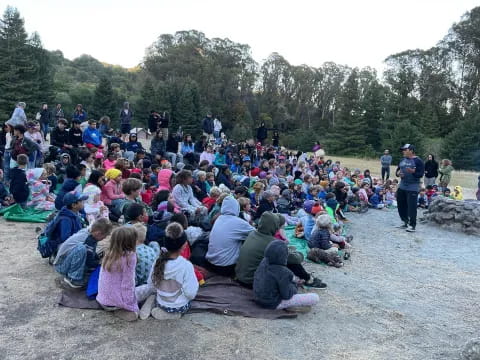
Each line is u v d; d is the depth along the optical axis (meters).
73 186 6.99
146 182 10.16
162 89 57.28
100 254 5.06
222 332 4.39
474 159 42.62
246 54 91.88
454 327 5.11
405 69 73.75
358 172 17.06
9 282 5.23
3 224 7.73
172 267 4.50
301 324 4.80
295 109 88.69
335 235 8.22
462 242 9.77
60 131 11.91
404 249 8.87
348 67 89.00
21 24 45.22
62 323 4.32
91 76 79.19
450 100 70.25
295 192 12.29
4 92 41.47
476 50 71.50
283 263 4.97
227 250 5.76
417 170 10.39
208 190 10.58
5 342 3.91
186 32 89.25
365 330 4.82
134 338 4.14
